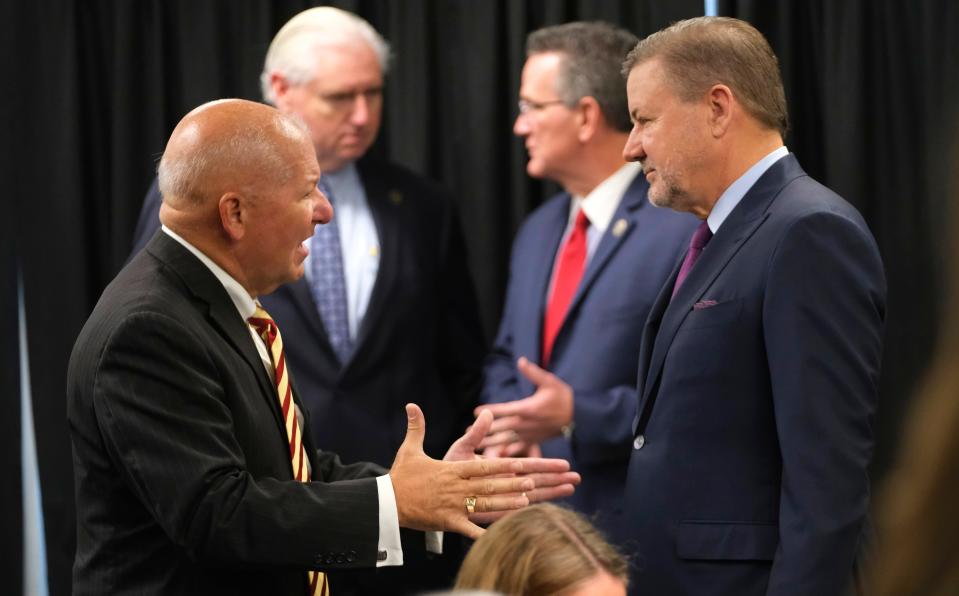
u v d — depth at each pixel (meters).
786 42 5.76
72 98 6.30
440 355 5.51
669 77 3.62
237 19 6.35
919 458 0.86
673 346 3.62
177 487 2.90
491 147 6.16
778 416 3.34
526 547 2.09
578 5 6.10
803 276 3.35
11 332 6.34
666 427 3.63
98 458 3.04
